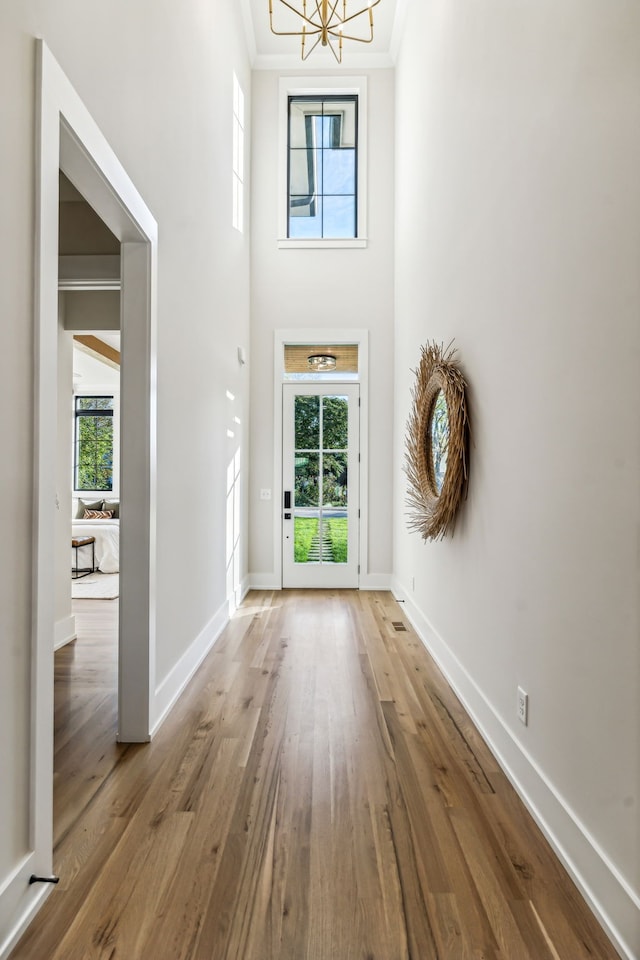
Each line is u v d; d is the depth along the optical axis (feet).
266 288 19.19
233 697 9.73
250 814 6.28
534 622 6.45
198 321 11.40
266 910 4.88
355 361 19.77
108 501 31.27
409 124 16.05
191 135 10.71
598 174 5.02
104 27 6.42
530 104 6.65
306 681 10.50
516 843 5.86
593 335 5.12
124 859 5.51
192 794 6.67
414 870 5.41
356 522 19.17
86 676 10.66
